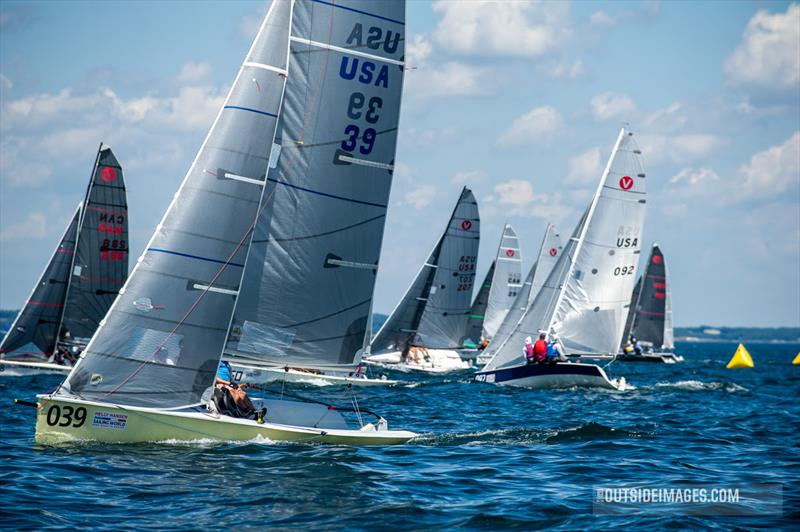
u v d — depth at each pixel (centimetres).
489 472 5934
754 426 9038
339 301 7375
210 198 6269
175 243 6181
